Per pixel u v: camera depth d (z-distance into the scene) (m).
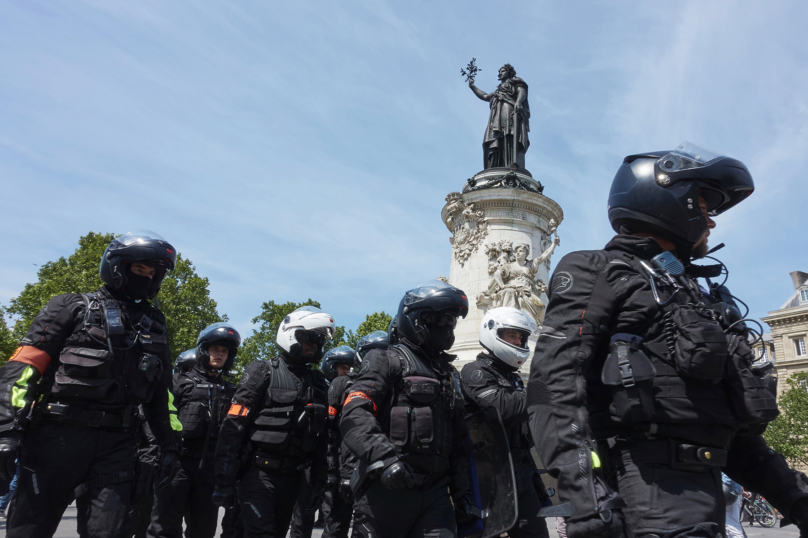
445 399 4.55
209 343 7.75
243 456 5.81
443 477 4.52
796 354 63.78
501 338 6.13
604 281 2.83
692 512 2.49
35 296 38.50
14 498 4.42
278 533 5.96
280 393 5.87
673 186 3.10
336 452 6.82
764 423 2.67
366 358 4.60
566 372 2.63
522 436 5.75
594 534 2.29
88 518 4.37
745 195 3.28
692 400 2.60
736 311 3.04
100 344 4.71
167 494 6.80
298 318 6.23
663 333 2.71
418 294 4.69
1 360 28.33
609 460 2.80
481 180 23.91
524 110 25.53
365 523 4.24
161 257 5.10
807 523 2.85
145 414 5.39
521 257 20.95
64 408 4.49
